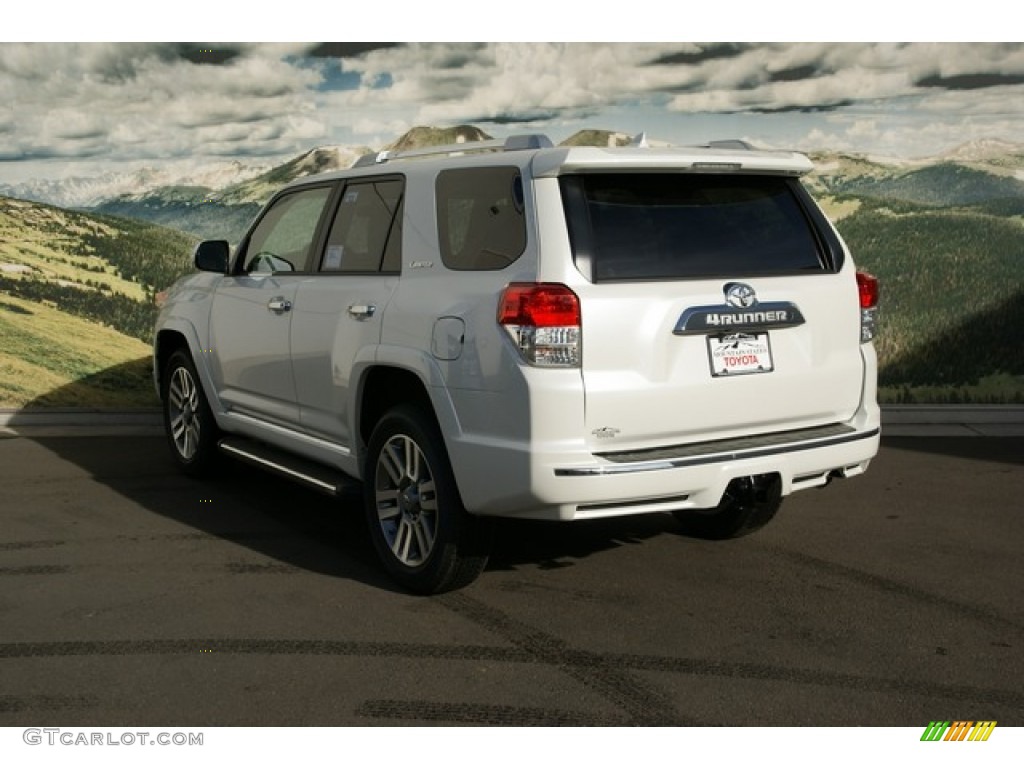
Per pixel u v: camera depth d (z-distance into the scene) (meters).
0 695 3.96
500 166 4.67
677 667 4.22
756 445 4.69
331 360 5.43
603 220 4.50
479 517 4.76
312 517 6.33
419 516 4.96
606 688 4.04
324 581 5.20
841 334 5.02
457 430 4.59
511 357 4.36
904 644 4.46
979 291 9.23
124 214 9.17
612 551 5.68
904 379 9.36
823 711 3.87
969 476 7.31
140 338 9.22
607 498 4.33
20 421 8.88
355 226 5.51
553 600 4.95
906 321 9.30
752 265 4.79
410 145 9.27
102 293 9.14
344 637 4.50
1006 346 9.27
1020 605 4.92
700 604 4.91
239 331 6.34
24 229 8.96
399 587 5.09
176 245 9.26
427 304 4.78
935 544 5.83
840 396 5.03
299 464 5.90
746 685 4.07
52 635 4.50
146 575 5.26
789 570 5.39
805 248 5.00
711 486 4.53
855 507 6.56
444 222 4.90
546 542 5.84
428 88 9.20
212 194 9.25
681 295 4.50
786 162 4.96
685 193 4.76
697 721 3.79
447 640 4.47
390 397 5.34
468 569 4.86
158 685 4.04
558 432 4.30
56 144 8.98
